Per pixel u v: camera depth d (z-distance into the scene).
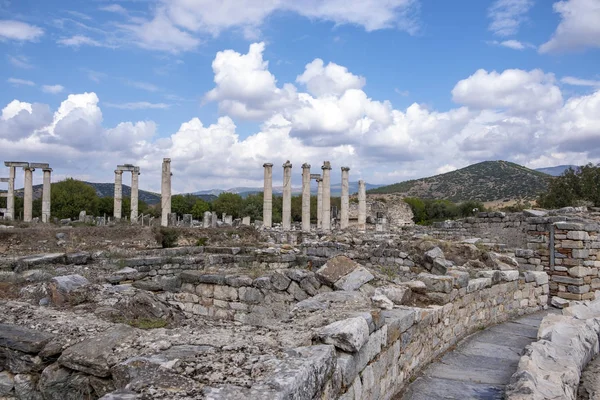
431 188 148.12
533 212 25.19
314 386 4.09
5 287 10.31
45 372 5.59
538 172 139.62
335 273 11.96
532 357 6.52
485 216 28.31
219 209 80.75
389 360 6.39
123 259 17.11
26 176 51.50
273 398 3.45
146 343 5.50
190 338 5.60
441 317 8.88
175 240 31.73
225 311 12.91
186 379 4.08
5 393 5.96
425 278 9.59
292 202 92.75
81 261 16.42
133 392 3.80
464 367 7.97
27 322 6.81
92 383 5.23
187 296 13.65
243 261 20.03
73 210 70.81
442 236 30.80
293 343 5.16
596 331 8.66
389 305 7.72
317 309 7.43
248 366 4.34
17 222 35.81
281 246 24.52
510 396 5.27
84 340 5.88
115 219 52.09
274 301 12.37
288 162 48.59
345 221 53.53
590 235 15.87
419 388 6.86
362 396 5.33
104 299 8.94
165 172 45.19
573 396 5.62
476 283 10.85
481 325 11.12
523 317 12.77
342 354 5.04
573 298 15.57
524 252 17.09
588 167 52.66
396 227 53.41
